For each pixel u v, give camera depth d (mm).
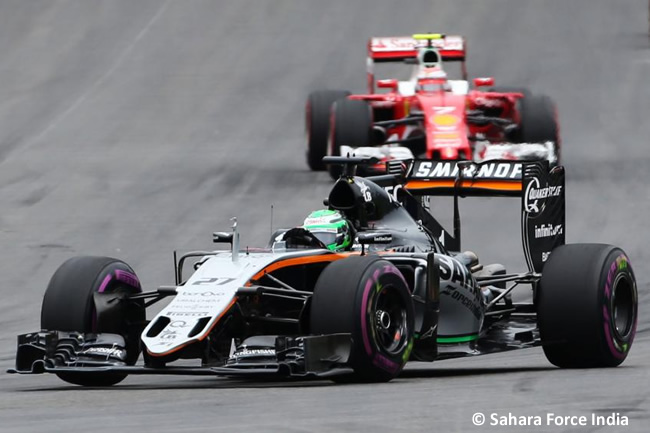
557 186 38938
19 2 157375
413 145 78312
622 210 68250
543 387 30641
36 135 99625
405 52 80125
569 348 35406
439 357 34188
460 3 154500
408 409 26891
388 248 35812
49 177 82938
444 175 40000
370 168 69938
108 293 33156
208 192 76438
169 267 58688
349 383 31469
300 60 131875
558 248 36406
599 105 107938
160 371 29938
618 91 113875
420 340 33438
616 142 91812
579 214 67688
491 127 78000
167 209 72062
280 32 143750
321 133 80875
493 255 59969
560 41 137500
